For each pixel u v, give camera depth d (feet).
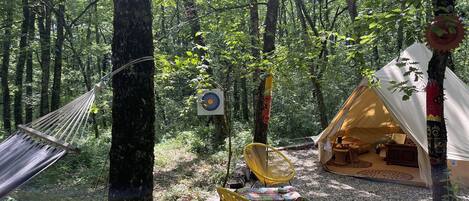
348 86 46.21
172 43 38.19
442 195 11.70
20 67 46.47
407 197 20.40
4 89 46.96
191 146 33.88
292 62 19.11
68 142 10.34
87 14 51.67
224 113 17.26
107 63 68.85
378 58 44.16
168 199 19.61
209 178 23.15
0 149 12.73
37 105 53.26
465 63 51.85
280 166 21.13
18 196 19.90
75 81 61.52
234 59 18.13
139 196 10.97
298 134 45.29
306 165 28.60
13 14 41.09
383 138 31.42
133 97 10.91
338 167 27.40
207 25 31.71
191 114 49.98
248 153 19.72
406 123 22.33
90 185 22.77
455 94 24.44
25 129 12.80
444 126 11.77
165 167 27.48
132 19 10.92
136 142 10.95
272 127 46.11
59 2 40.60
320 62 20.71
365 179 24.30
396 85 12.50
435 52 11.38
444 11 10.82
